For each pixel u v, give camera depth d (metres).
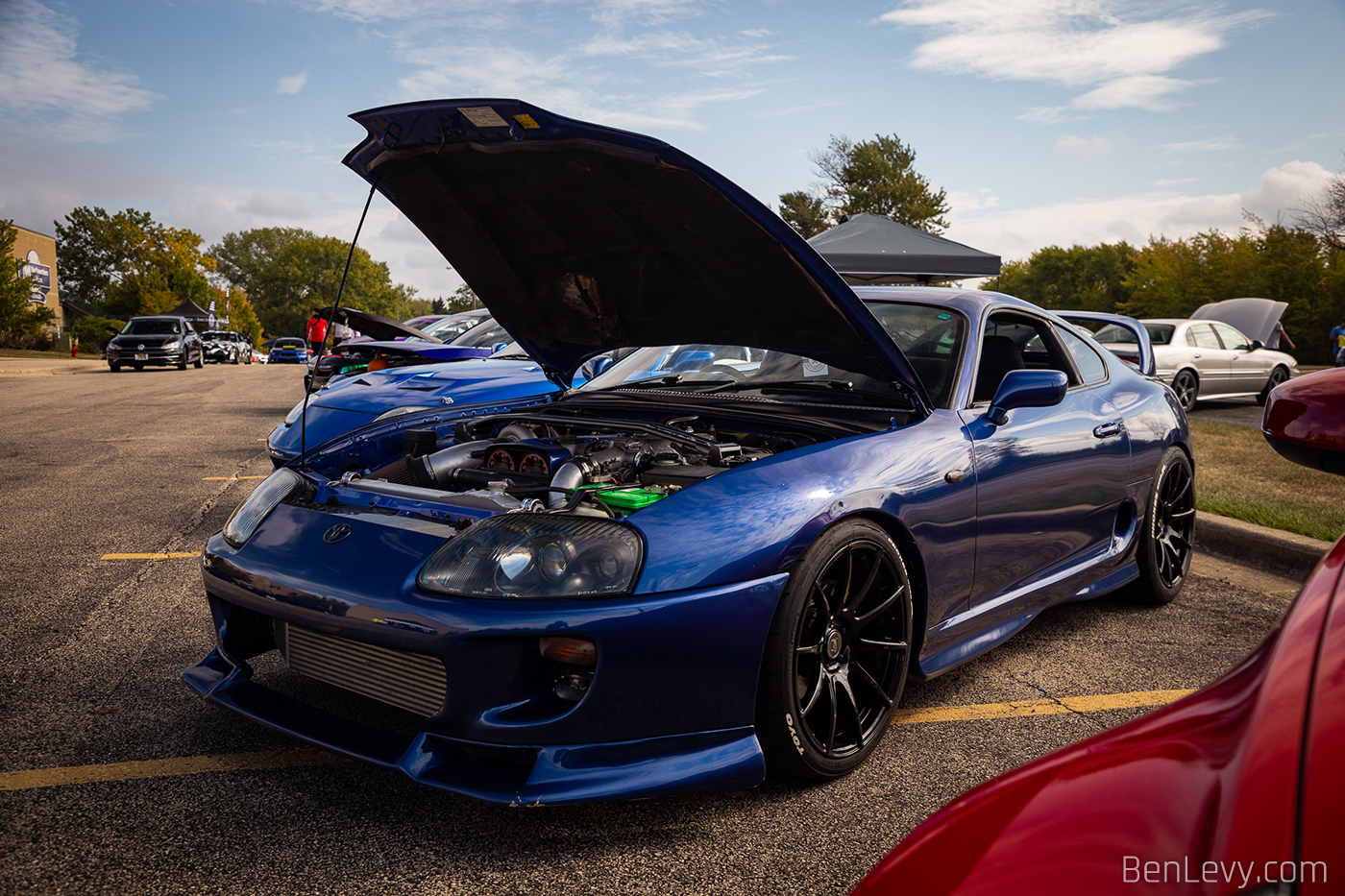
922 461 2.31
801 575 1.96
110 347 23.97
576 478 2.23
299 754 2.24
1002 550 2.61
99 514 5.04
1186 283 40.69
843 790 2.09
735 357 3.20
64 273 82.81
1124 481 3.21
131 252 83.69
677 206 2.30
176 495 5.61
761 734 1.98
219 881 1.69
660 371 3.35
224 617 2.28
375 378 5.58
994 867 0.76
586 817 1.96
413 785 2.09
